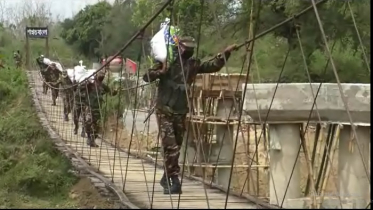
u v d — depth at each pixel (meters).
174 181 5.74
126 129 12.62
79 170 8.08
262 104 7.02
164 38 5.66
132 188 6.19
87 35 27.47
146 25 5.53
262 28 11.83
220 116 8.38
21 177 8.09
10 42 32.59
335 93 6.96
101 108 10.82
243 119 7.64
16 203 7.25
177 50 5.63
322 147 8.21
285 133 7.09
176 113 5.66
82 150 9.77
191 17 10.99
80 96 10.92
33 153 9.52
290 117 7.05
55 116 15.09
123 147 11.25
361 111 6.93
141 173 7.53
